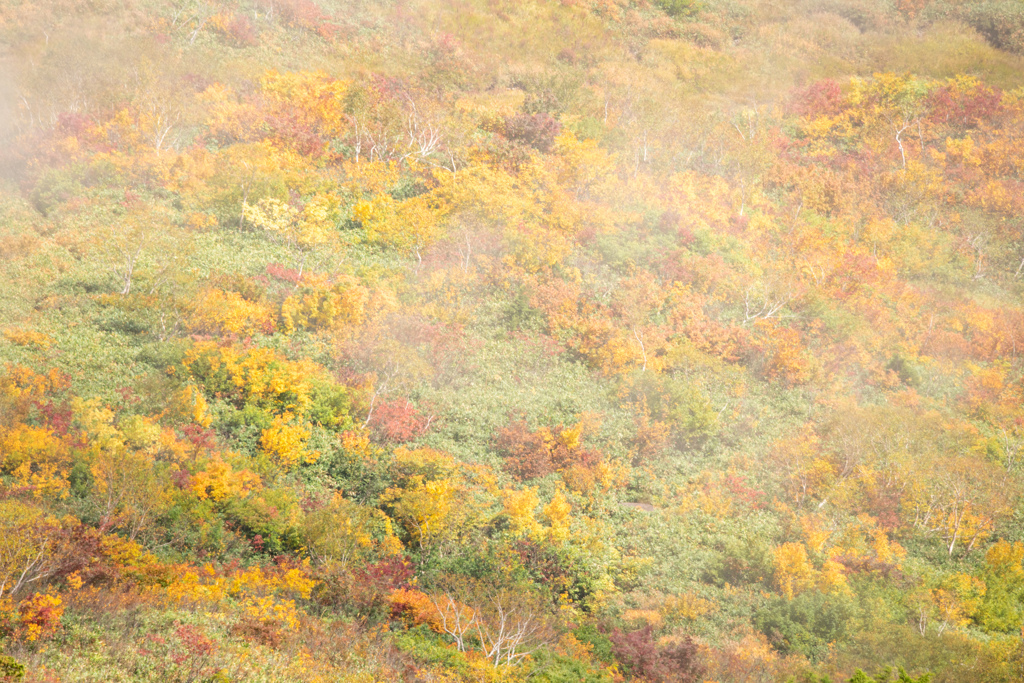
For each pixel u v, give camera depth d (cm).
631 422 2931
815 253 3900
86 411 2405
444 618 1912
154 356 2706
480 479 2602
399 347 2973
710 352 3303
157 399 2538
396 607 1995
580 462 2738
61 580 1716
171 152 3812
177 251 3269
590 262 3656
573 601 2236
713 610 2220
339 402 2712
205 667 1491
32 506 1994
